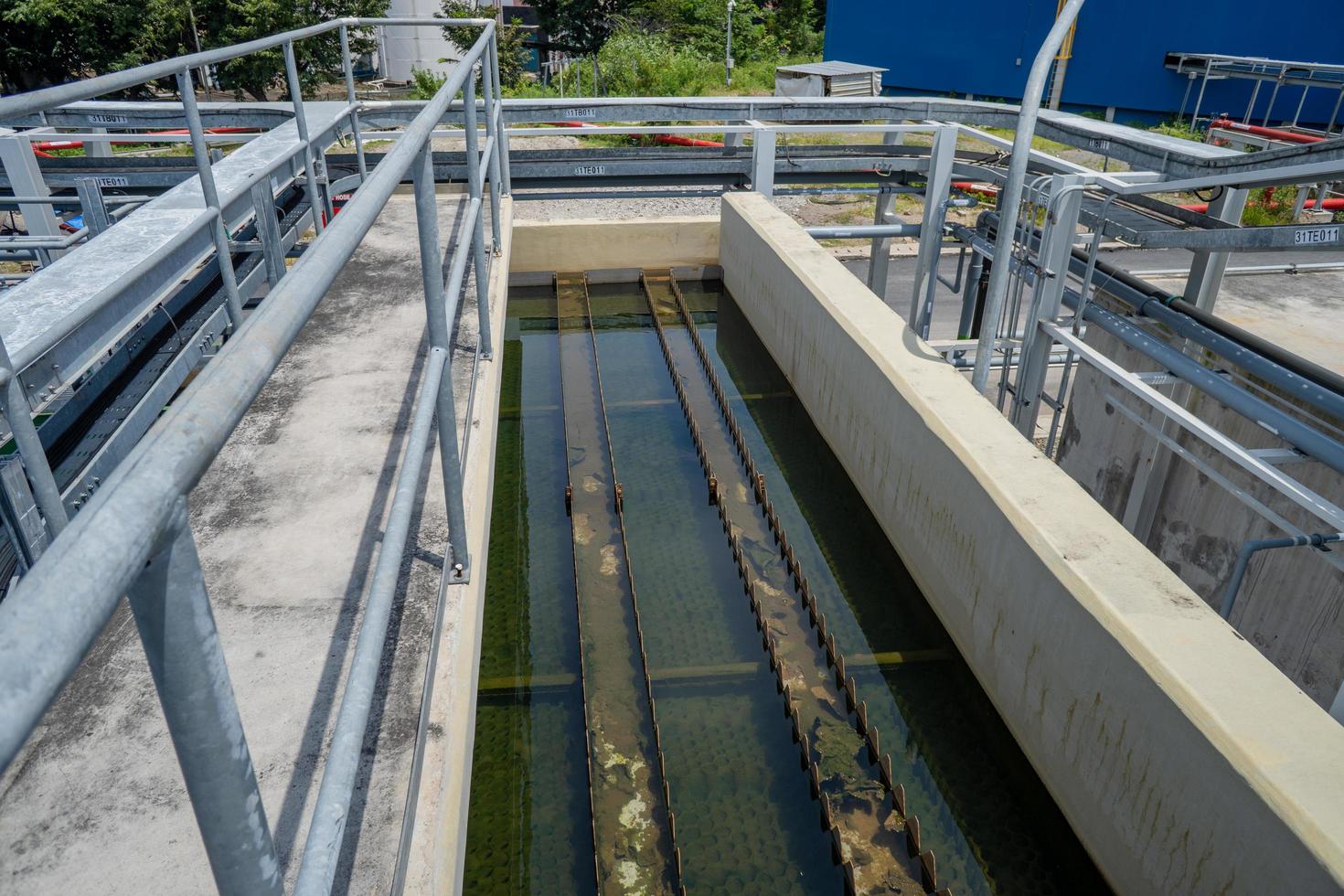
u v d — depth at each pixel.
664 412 6.44
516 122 7.79
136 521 0.52
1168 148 5.01
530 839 3.15
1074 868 3.12
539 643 4.12
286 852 1.53
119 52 23.56
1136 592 2.91
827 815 3.30
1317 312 5.99
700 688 3.91
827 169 8.34
